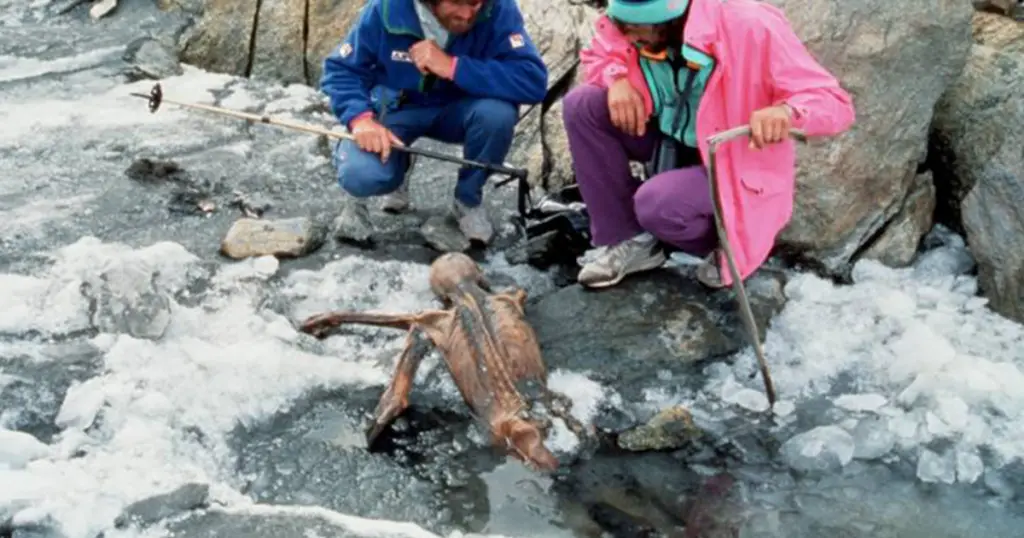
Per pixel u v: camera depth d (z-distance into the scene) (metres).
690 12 4.04
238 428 3.98
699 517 3.66
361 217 5.06
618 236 4.51
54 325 4.36
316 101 6.36
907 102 4.84
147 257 4.73
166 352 4.22
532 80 4.82
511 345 4.03
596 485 3.78
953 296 4.66
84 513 3.49
